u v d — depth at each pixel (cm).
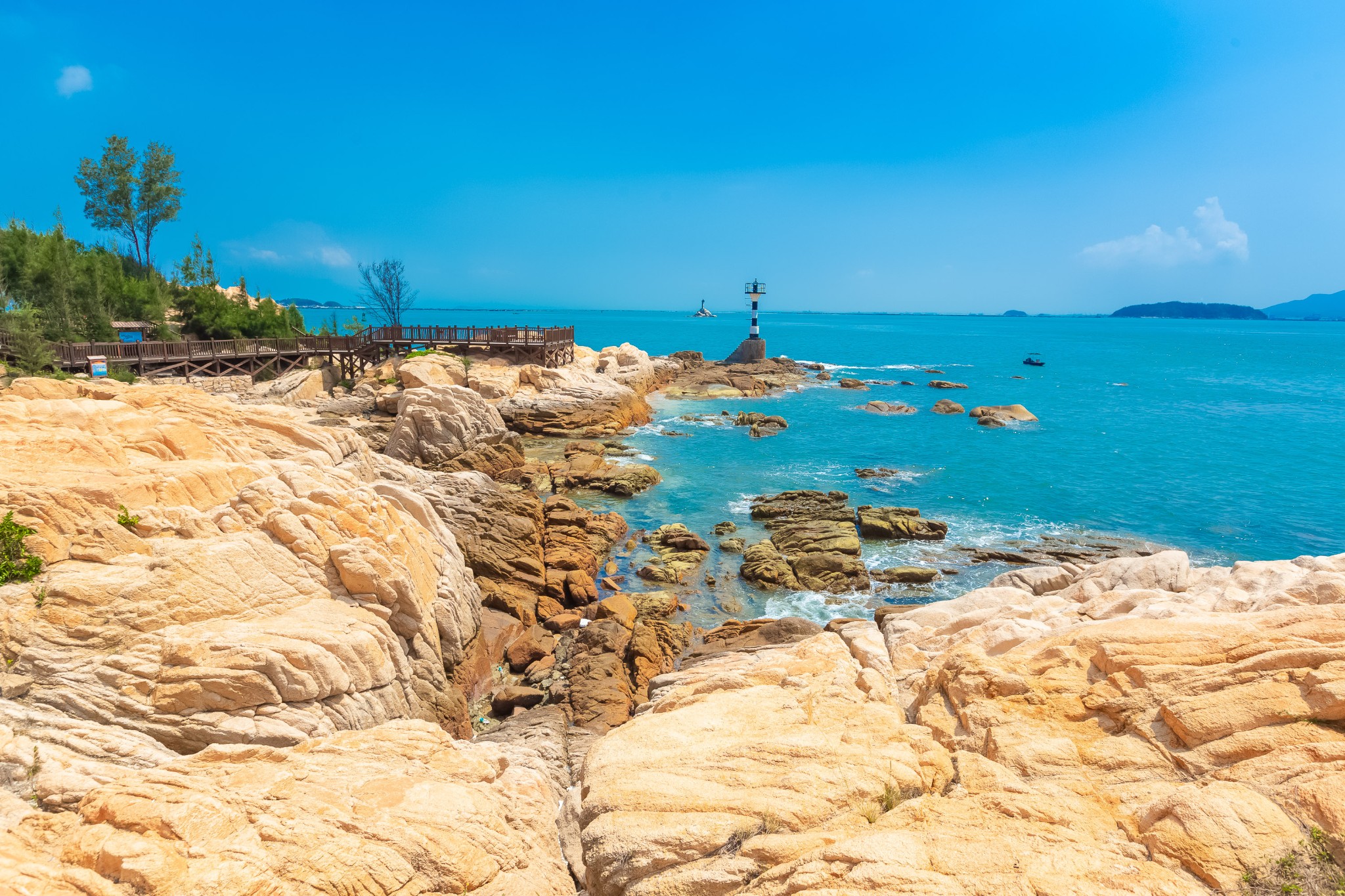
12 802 820
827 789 845
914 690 1141
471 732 1631
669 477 3991
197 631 1180
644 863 795
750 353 9306
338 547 1412
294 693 1145
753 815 827
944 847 721
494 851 858
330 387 4966
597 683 1814
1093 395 7475
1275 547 2930
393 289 7125
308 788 882
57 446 1541
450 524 2498
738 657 1434
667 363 7975
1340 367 10938
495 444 3881
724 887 746
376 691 1284
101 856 709
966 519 3306
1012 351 14212
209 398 2239
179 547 1264
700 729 1041
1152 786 783
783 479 3962
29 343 3347
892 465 4291
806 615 2361
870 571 2688
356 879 750
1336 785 696
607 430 5028
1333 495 3659
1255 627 950
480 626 1956
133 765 977
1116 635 1007
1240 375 9612
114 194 6331
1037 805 773
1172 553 1439
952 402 6281
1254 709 813
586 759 1059
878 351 13862
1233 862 659
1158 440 5000
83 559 1221
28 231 4872
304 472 1725
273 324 5841
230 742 1078
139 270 6344
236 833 771
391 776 939
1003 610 1329
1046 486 3834
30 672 1064
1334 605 952
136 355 3975
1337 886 626
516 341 5547
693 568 2731
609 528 2973
